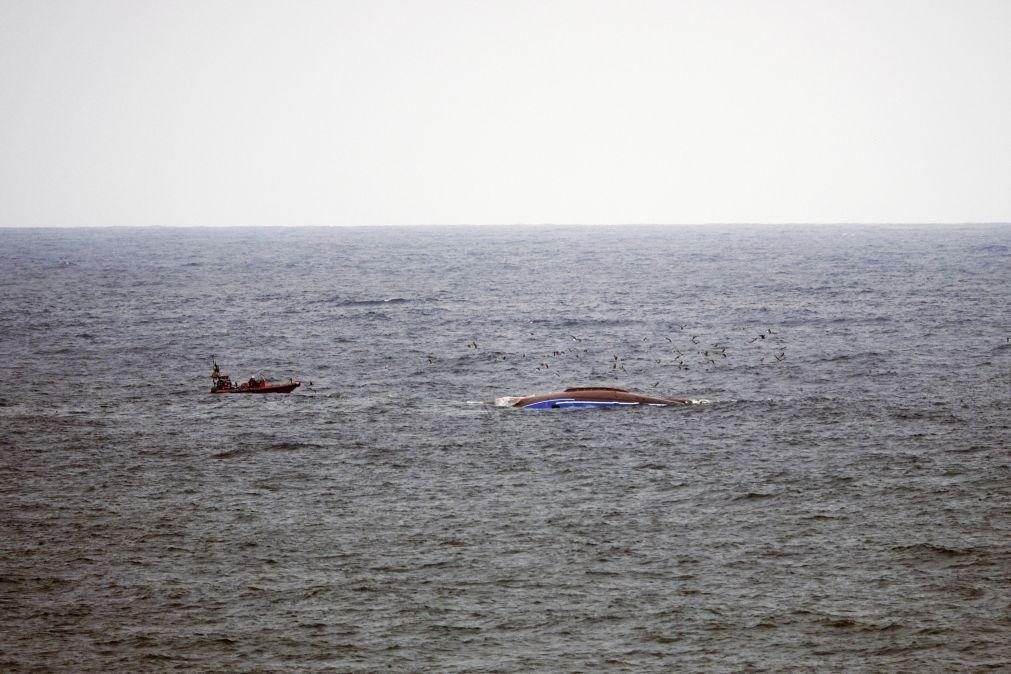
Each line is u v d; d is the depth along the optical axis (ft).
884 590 582.35
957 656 517.14
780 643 532.32
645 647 531.09
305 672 512.22
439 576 606.96
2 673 508.12
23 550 645.92
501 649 531.09
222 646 533.96
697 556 631.15
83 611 568.00
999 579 590.96
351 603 576.61
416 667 515.91
